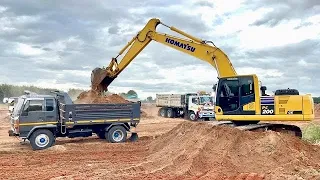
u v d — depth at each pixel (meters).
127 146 17.92
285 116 15.96
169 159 13.31
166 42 23.64
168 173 11.70
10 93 49.97
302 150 14.04
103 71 26.91
